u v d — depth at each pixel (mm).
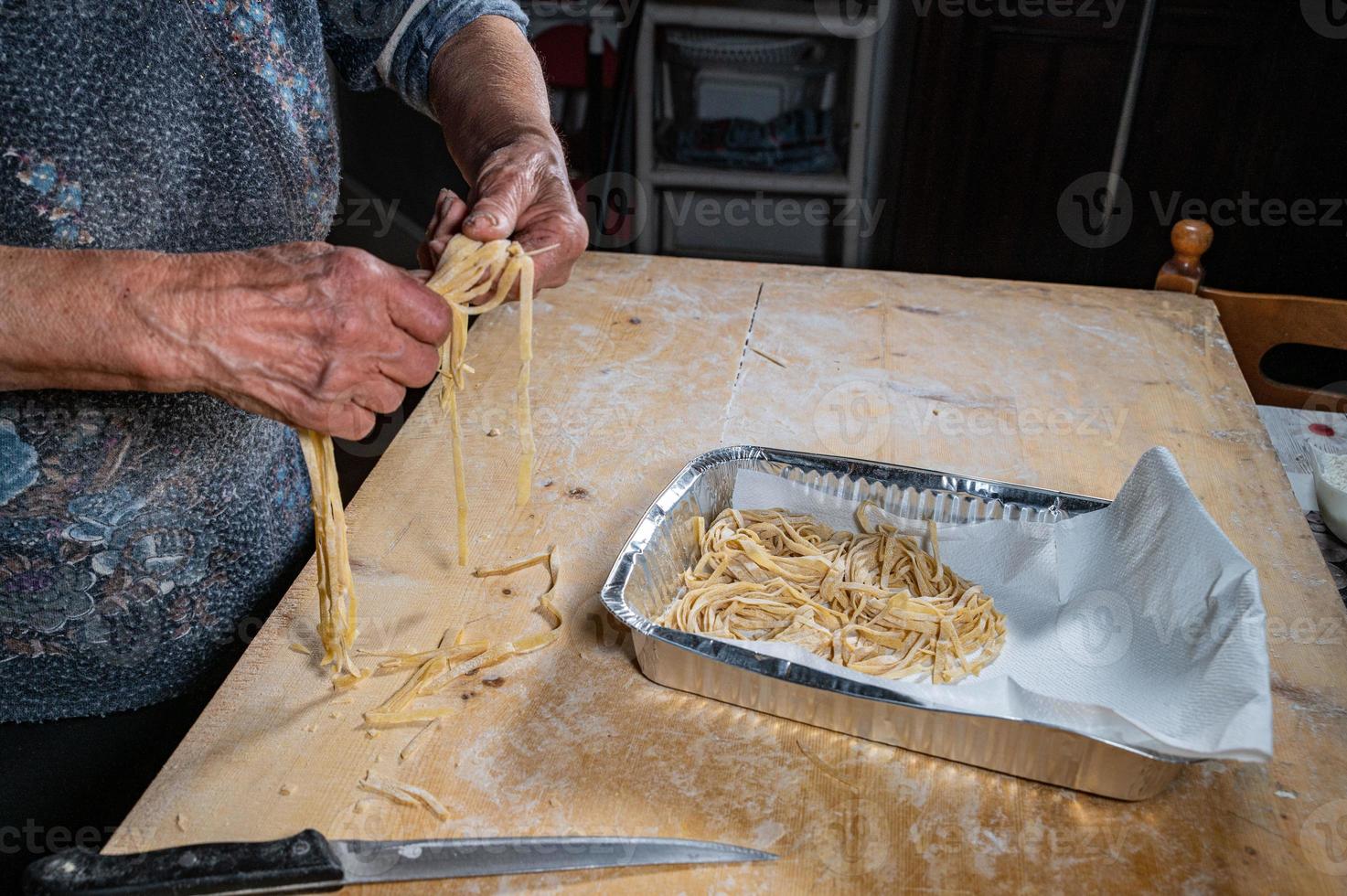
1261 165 2869
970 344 1464
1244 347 1615
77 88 833
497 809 749
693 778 775
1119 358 1426
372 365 759
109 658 1028
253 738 808
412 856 685
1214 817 744
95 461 928
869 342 1465
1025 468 1169
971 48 2900
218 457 1014
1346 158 2787
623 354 1420
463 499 953
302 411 757
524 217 962
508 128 1077
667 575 967
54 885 634
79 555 962
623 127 2988
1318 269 2971
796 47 3049
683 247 3455
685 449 1201
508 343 1448
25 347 691
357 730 817
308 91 1040
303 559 1198
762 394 1322
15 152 821
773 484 1074
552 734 813
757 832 732
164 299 702
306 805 751
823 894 690
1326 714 832
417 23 1233
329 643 868
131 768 1006
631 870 707
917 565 996
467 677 868
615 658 892
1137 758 703
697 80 3152
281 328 723
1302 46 2674
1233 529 1066
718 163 3111
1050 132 2986
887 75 3004
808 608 943
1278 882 697
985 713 734
